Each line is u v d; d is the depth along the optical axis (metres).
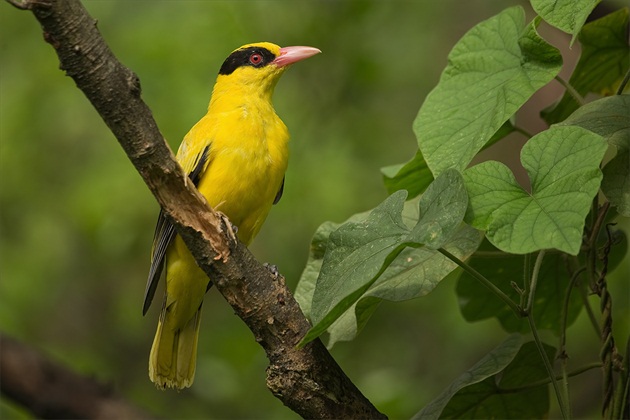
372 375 14.53
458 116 6.54
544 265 8.10
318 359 6.77
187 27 16.88
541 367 7.43
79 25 5.75
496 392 7.48
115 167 17.41
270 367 6.83
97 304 18.33
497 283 8.23
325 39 16.83
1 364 12.78
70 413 12.90
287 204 16.31
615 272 13.51
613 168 6.16
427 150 6.47
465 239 6.90
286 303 6.79
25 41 18.02
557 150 5.74
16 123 17.91
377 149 17.00
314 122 17.12
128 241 17.16
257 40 16.70
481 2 17.98
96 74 5.93
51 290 17.91
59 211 18.03
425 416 6.66
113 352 17.98
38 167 18.20
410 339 15.98
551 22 5.88
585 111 6.57
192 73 16.52
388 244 5.91
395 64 17.39
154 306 18.27
